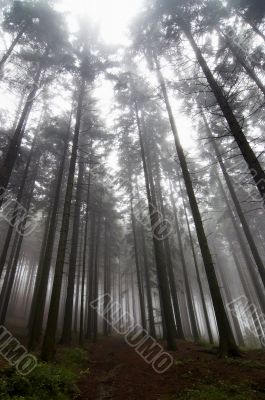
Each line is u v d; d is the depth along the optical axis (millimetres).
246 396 7109
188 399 7543
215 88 10734
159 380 9594
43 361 10305
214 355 11125
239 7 11891
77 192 21422
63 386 8531
